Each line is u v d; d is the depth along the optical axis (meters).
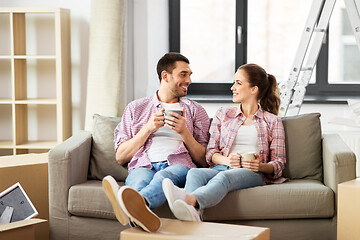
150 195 2.32
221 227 2.05
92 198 2.59
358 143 3.80
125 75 3.90
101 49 3.83
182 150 2.82
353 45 4.27
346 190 2.37
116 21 3.82
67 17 3.98
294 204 2.50
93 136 2.99
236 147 2.82
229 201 2.49
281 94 3.46
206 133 2.95
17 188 2.43
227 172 2.50
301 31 4.30
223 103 4.09
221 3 4.33
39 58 3.91
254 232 1.99
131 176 2.66
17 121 3.94
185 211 2.14
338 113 4.01
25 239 2.19
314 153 2.88
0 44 4.15
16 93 3.90
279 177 2.80
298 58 3.41
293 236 2.54
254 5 4.31
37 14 4.09
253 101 2.88
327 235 2.54
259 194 2.50
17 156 3.06
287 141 2.89
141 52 4.06
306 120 2.92
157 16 4.13
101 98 3.83
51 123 4.16
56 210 2.67
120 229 2.62
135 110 2.91
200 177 2.52
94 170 2.93
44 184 2.88
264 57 4.35
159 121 2.71
